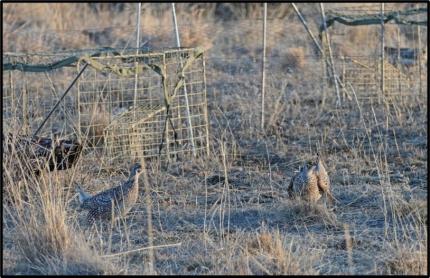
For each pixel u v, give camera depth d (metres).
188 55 43.78
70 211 35.22
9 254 30.30
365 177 40.69
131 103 49.78
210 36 72.12
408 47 66.00
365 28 68.75
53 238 30.02
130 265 29.55
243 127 50.34
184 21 75.31
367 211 35.66
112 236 32.62
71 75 54.88
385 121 50.41
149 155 44.16
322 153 45.19
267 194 38.53
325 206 34.75
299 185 35.19
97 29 73.69
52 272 28.69
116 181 40.25
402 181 40.41
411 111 52.50
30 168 34.28
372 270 29.03
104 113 45.53
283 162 44.25
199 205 37.00
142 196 38.09
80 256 29.23
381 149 45.34
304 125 50.97
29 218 31.70
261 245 30.73
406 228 32.72
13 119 38.84
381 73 54.34
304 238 32.38
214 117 52.81
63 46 69.94
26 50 67.88
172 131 45.47
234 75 63.19
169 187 39.69
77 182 38.88
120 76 44.09
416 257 29.64
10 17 73.94
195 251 30.97
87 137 42.78
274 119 51.16
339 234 32.88
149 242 30.80
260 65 64.88
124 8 78.00
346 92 54.31
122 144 43.56
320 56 58.97
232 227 33.84
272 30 72.81
